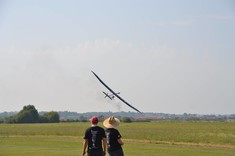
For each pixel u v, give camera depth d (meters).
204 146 39.84
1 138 53.78
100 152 15.20
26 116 174.38
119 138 15.88
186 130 77.88
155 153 29.94
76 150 32.06
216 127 98.00
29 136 61.75
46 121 177.25
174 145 40.72
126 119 173.62
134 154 28.95
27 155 27.66
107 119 16.19
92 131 15.23
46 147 35.28
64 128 89.44
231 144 43.81
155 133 65.06
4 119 174.62
